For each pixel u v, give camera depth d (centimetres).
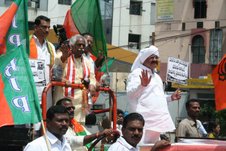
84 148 638
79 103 678
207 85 3212
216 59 3478
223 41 3484
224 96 682
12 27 614
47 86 620
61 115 526
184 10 3662
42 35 729
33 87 574
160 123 689
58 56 693
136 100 691
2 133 634
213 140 585
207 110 2762
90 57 759
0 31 600
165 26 3747
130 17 4372
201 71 3500
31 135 636
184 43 3641
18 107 559
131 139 530
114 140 599
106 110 696
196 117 832
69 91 675
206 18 3569
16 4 617
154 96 693
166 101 721
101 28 785
